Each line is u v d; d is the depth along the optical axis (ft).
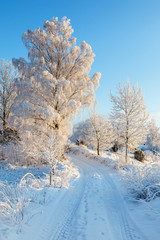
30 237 10.03
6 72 60.80
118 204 17.33
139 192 18.35
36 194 17.76
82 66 42.75
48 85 38.65
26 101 37.76
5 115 60.54
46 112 35.70
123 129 54.49
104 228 12.03
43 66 42.01
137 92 53.31
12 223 10.75
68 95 43.70
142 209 14.70
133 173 20.79
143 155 79.56
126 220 13.32
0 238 8.57
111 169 46.24
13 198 14.14
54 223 12.94
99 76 45.75
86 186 26.55
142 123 52.60
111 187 25.48
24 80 41.96
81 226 12.53
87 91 46.78
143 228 11.42
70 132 46.98
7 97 61.21
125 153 53.36
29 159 44.24
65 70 45.70
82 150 84.99
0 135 50.26
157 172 20.53
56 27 44.52
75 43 45.11
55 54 44.34
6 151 45.93
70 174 34.04
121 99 55.21
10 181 26.50
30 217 11.82
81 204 17.87
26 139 41.96
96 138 88.22
